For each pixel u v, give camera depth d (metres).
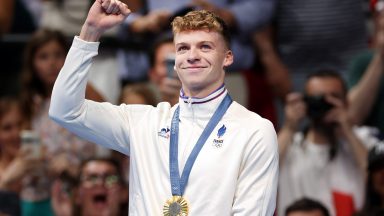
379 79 20.91
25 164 19.62
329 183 19.22
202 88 10.39
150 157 10.45
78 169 19.36
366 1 24.17
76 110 10.35
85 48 10.31
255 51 22.42
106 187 18.62
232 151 10.20
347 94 20.62
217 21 10.29
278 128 22.25
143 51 22.12
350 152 19.27
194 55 10.17
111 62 22.17
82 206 18.77
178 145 10.39
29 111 20.80
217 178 10.09
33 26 24.58
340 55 23.33
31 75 20.86
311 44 23.34
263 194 10.11
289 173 19.33
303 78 23.33
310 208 17.19
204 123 10.43
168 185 10.24
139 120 10.73
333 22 23.30
